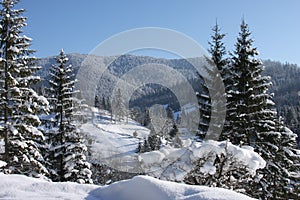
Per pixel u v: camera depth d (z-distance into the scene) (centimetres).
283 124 1958
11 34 1392
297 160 1972
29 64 1464
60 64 1812
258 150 1443
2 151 1408
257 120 1470
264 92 1530
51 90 1769
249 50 1564
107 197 385
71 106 1703
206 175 680
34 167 1424
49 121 1711
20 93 1357
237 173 738
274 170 1546
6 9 1426
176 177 621
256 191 1407
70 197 377
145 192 369
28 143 1455
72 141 1689
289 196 1883
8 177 458
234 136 1455
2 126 1333
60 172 1683
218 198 340
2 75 1397
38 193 391
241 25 1623
